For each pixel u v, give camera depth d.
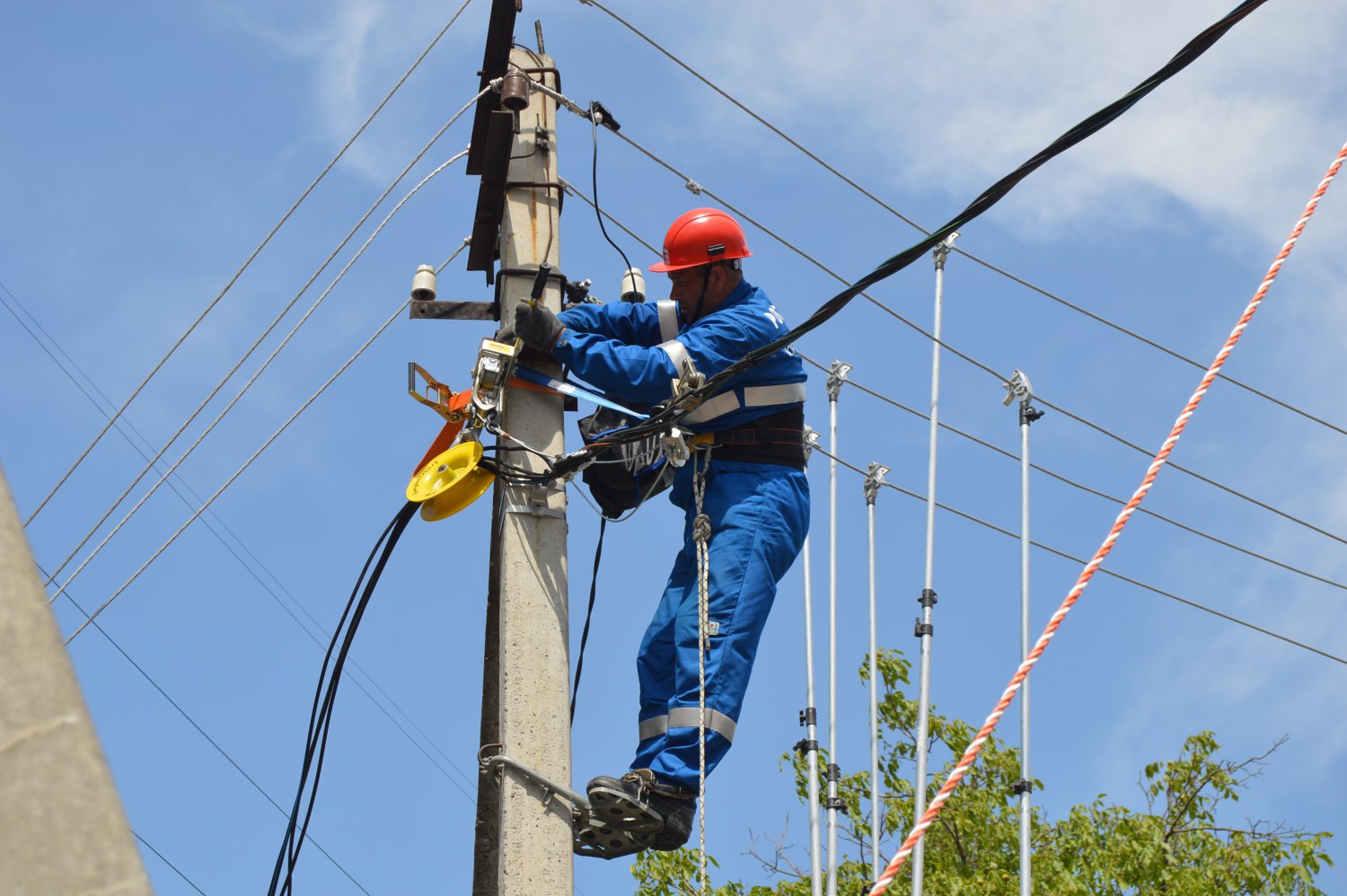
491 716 6.93
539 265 6.36
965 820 12.65
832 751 6.91
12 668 1.89
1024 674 3.63
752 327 5.87
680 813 5.45
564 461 5.79
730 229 6.15
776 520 5.82
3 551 1.93
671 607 5.92
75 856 1.82
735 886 12.76
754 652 5.68
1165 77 4.80
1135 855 12.61
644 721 5.80
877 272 5.46
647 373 5.71
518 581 5.71
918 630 6.73
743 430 5.94
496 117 6.48
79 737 1.87
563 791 5.38
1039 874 12.45
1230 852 12.67
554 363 6.11
